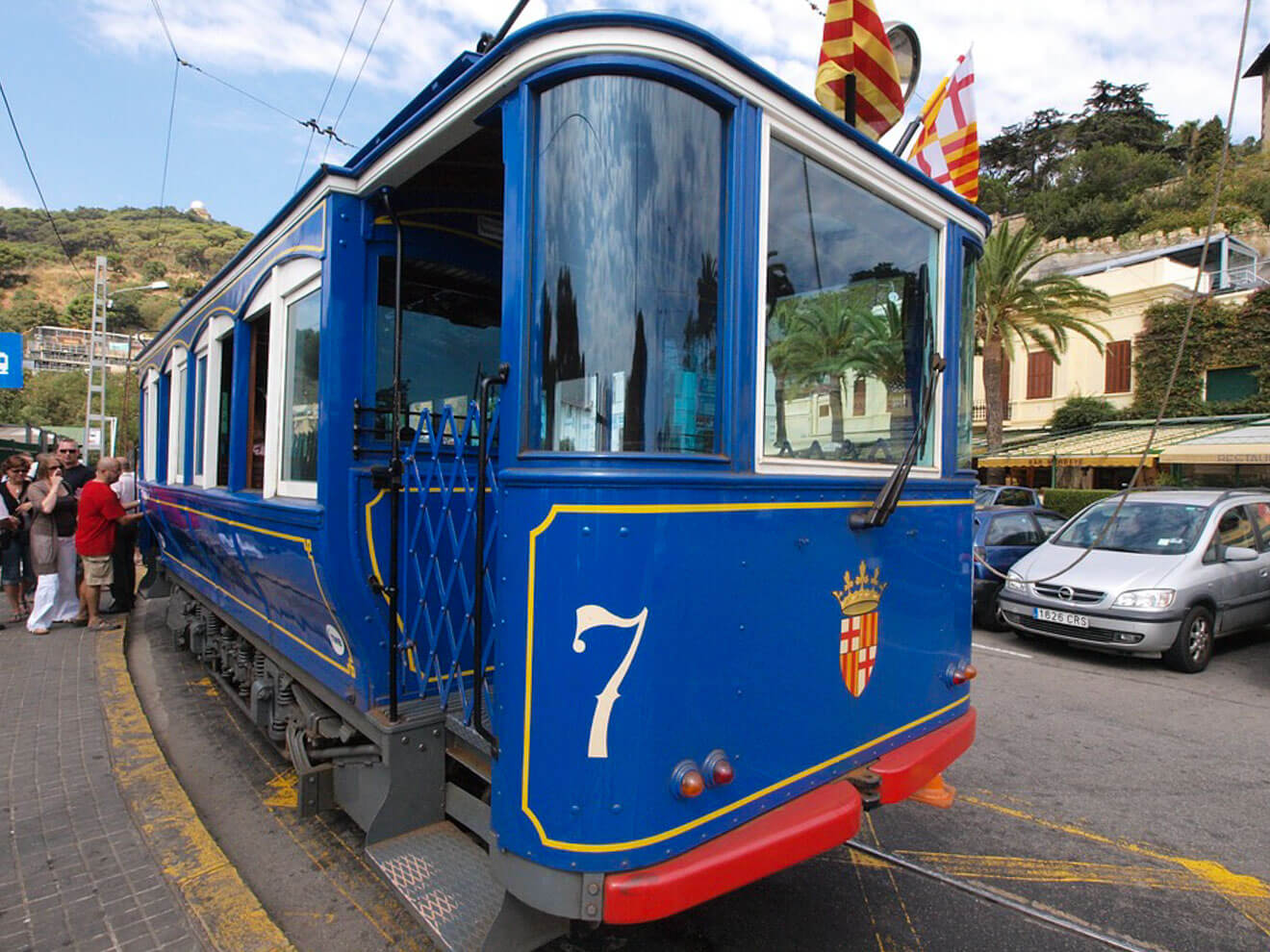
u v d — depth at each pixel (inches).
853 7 140.3
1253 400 911.7
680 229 84.3
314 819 155.6
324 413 113.7
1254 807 166.9
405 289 128.5
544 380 82.7
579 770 77.9
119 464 321.4
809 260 99.8
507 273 85.1
